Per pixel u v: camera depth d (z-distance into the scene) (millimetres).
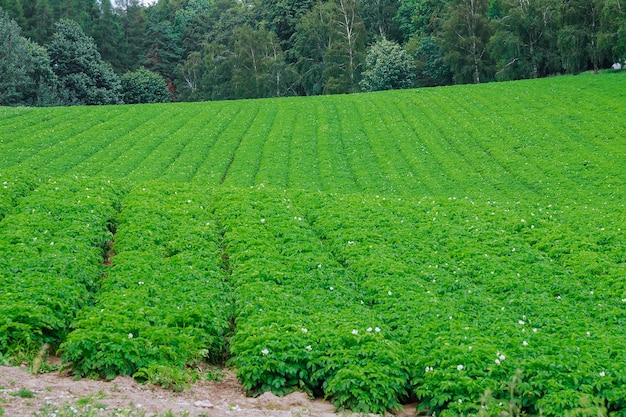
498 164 52219
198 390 14930
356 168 53031
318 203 31500
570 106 66938
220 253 24781
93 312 17500
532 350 15703
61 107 77812
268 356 15312
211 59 122750
